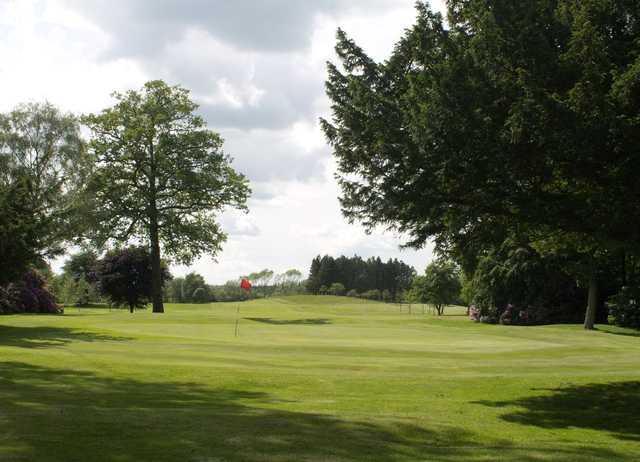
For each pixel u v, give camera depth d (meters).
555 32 12.86
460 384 16.55
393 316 70.38
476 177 12.63
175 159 52.03
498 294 55.72
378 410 12.57
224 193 52.62
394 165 13.80
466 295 61.81
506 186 12.75
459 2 14.45
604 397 14.95
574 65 11.89
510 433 11.05
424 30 13.96
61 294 100.50
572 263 48.69
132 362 18.72
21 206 34.19
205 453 8.00
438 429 10.69
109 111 51.97
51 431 8.77
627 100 11.23
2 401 11.45
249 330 36.06
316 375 17.38
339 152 14.80
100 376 15.83
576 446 9.92
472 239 15.00
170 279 68.38
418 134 12.59
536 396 15.08
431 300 84.19
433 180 13.10
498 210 13.70
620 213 11.73
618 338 35.97
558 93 12.09
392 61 15.17
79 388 13.82
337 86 15.15
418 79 13.38
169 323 39.94
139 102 52.94
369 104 14.12
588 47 11.40
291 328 38.72
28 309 60.12
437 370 19.27
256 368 18.47
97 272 65.94
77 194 48.84
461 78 12.49
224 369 17.88
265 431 9.49
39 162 50.34
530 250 53.22
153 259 52.56
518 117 11.43
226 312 61.69
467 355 23.66
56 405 11.25
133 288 65.00
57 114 51.47
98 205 49.78
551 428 11.88
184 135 52.34
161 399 12.90
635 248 12.69
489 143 12.24
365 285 162.88
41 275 65.44
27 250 33.12
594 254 18.25
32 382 14.37
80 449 7.89
